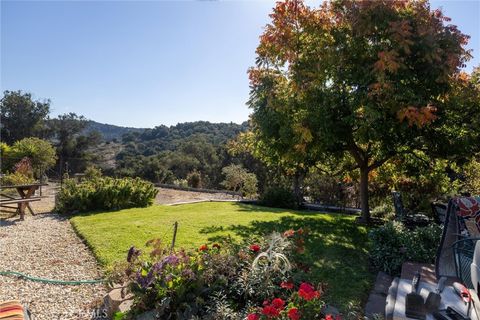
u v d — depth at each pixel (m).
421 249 4.35
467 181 7.80
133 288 3.01
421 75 6.24
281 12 6.94
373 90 5.84
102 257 5.11
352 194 10.92
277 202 10.91
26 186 8.88
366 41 6.56
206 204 10.78
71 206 9.34
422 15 6.16
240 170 17.38
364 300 3.73
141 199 10.26
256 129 8.27
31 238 6.52
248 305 2.95
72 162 36.50
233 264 3.40
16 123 34.38
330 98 6.46
